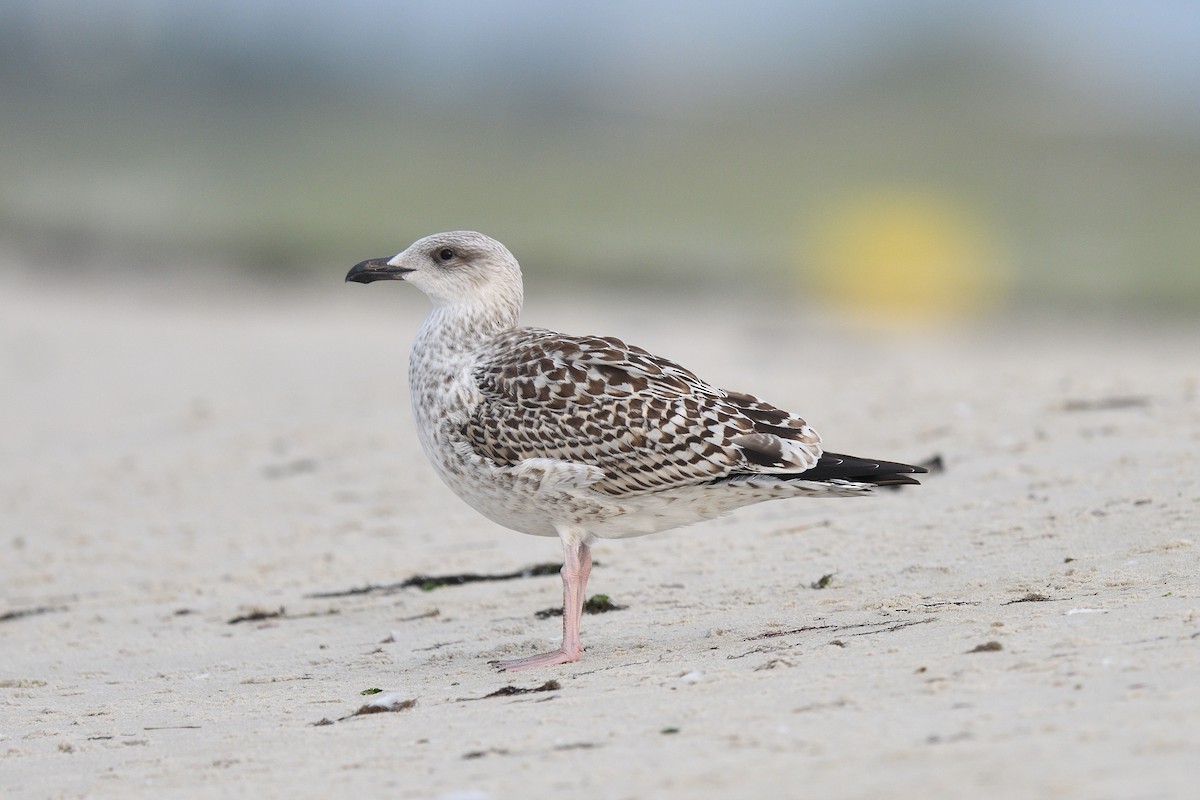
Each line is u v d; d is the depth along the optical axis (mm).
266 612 11359
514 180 73375
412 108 100125
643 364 9312
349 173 74438
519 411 9305
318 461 16797
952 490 12406
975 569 9891
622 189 71625
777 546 11406
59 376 24547
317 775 6684
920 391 17141
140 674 9906
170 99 94625
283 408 20203
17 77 94312
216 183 68750
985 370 20266
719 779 5762
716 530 12219
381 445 17266
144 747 7707
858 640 8234
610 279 44719
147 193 64062
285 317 35094
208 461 17359
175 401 21531
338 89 103875
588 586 11109
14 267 45250
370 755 6934
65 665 10375
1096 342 35094
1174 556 9367
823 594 9859
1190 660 6660
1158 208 64500
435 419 9719
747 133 89875
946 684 6805
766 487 9039
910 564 10297
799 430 9156
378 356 25281
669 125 94938
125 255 47438
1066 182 71625
